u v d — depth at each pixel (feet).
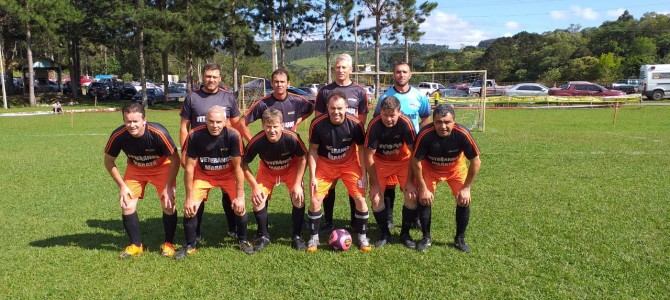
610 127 55.47
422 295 12.25
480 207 20.18
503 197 21.74
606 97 91.35
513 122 63.87
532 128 55.11
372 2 116.98
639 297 11.98
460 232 15.51
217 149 14.98
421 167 15.58
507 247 15.51
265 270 13.99
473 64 231.30
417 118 17.88
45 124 64.18
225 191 16.10
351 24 118.11
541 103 95.25
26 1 91.30
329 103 14.92
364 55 171.22
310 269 14.02
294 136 15.55
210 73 17.26
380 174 16.85
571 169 27.91
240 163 15.21
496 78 215.92
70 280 13.42
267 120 14.70
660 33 212.43
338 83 17.49
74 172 28.84
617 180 24.85
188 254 15.33
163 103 116.47
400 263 14.38
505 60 219.82
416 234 17.34
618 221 17.95
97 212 20.39
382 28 120.57
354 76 58.34
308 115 18.52
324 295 12.34
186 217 15.21
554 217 18.61
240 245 15.78
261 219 15.96
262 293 12.50
